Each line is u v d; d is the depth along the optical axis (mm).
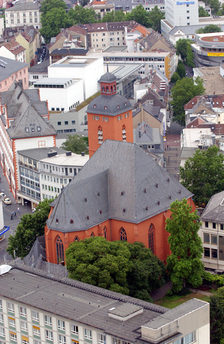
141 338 197875
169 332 197875
